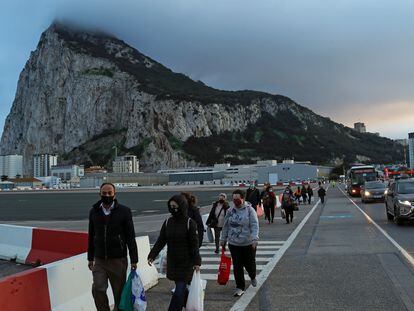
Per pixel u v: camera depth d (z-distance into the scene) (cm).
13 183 17975
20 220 2811
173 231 604
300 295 760
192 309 586
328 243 1398
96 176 17738
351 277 883
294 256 1170
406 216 1778
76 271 669
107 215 579
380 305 681
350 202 3925
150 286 865
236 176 16775
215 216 1302
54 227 2272
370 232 1650
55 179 19350
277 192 5734
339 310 663
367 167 5125
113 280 587
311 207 3412
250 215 812
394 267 968
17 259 1256
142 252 873
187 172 18300
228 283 883
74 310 641
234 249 805
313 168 16488
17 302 541
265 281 881
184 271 598
